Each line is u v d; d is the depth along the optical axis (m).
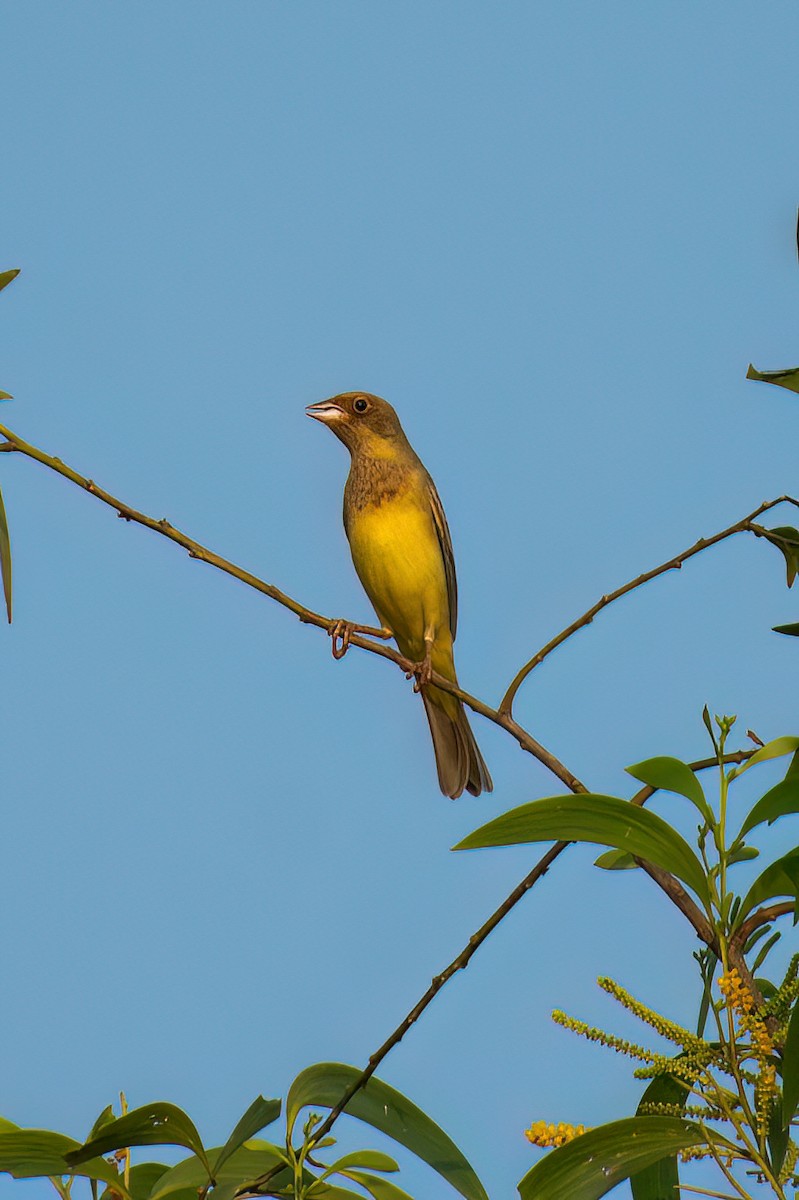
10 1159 5.46
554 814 5.06
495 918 5.85
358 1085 5.68
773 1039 5.22
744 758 6.23
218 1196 5.46
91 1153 5.37
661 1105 5.21
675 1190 5.78
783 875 5.11
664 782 5.20
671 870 5.19
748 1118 5.07
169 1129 5.38
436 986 5.79
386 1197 5.72
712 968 5.43
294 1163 5.64
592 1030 5.10
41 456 6.88
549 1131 5.41
